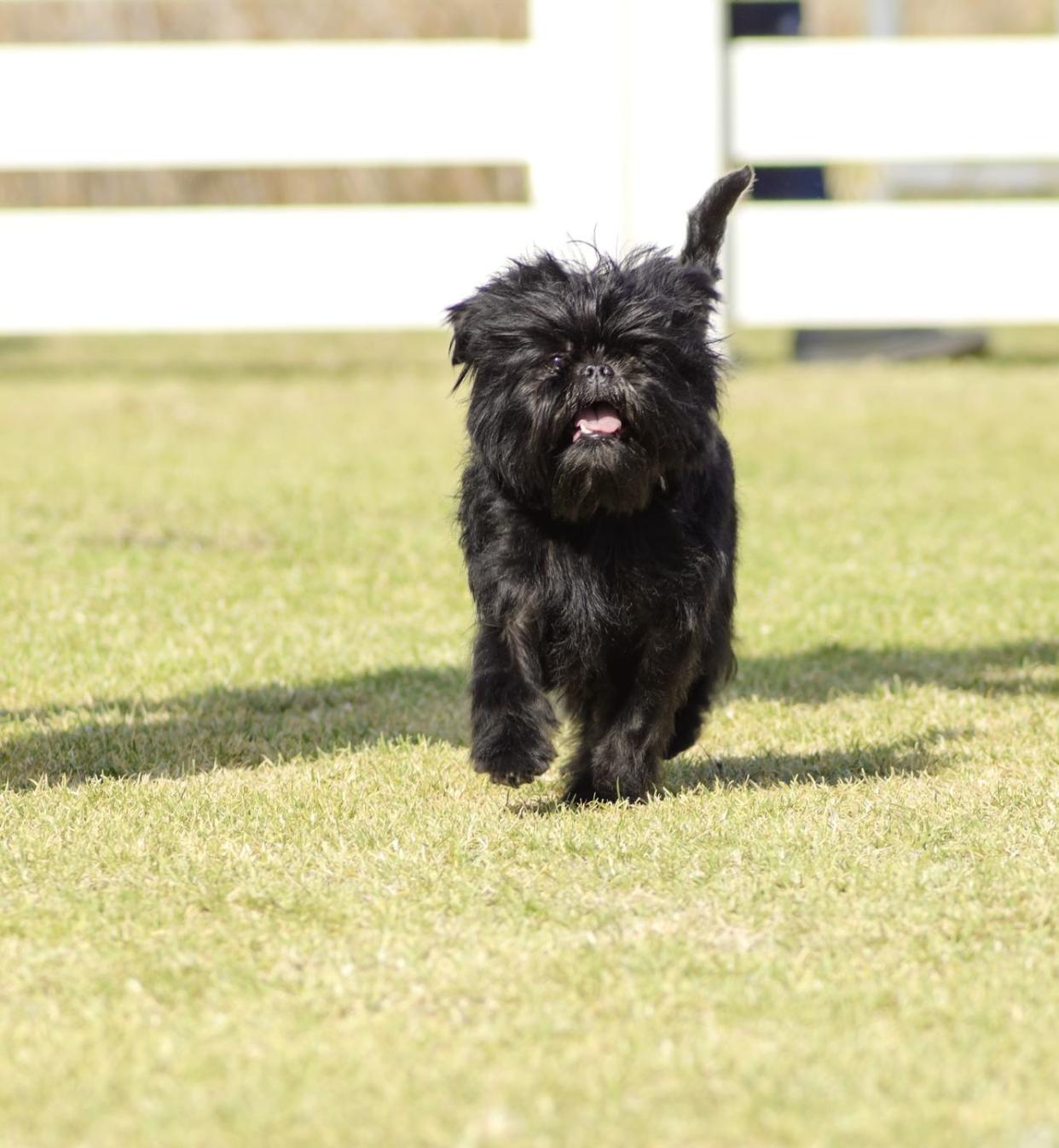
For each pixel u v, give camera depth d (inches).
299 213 1023.6
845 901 281.1
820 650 491.5
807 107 1025.5
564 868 297.3
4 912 276.5
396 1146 200.7
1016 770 367.9
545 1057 223.0
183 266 1026.7
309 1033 231.8
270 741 398.6
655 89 994.1
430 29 1290.6
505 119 1010.1
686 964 253.8
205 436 869.2
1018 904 278.2
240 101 1014.4
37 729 402.6
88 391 1002.1
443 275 1026.7
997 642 498.9
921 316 1039.6
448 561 601.6
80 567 585.6
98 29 1269.7
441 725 415.5
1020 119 1019.9
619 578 333.4
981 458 802.2
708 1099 210.7
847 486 741.3
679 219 1002.7
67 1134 204.1
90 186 1275.8
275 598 544.7
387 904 279.6
